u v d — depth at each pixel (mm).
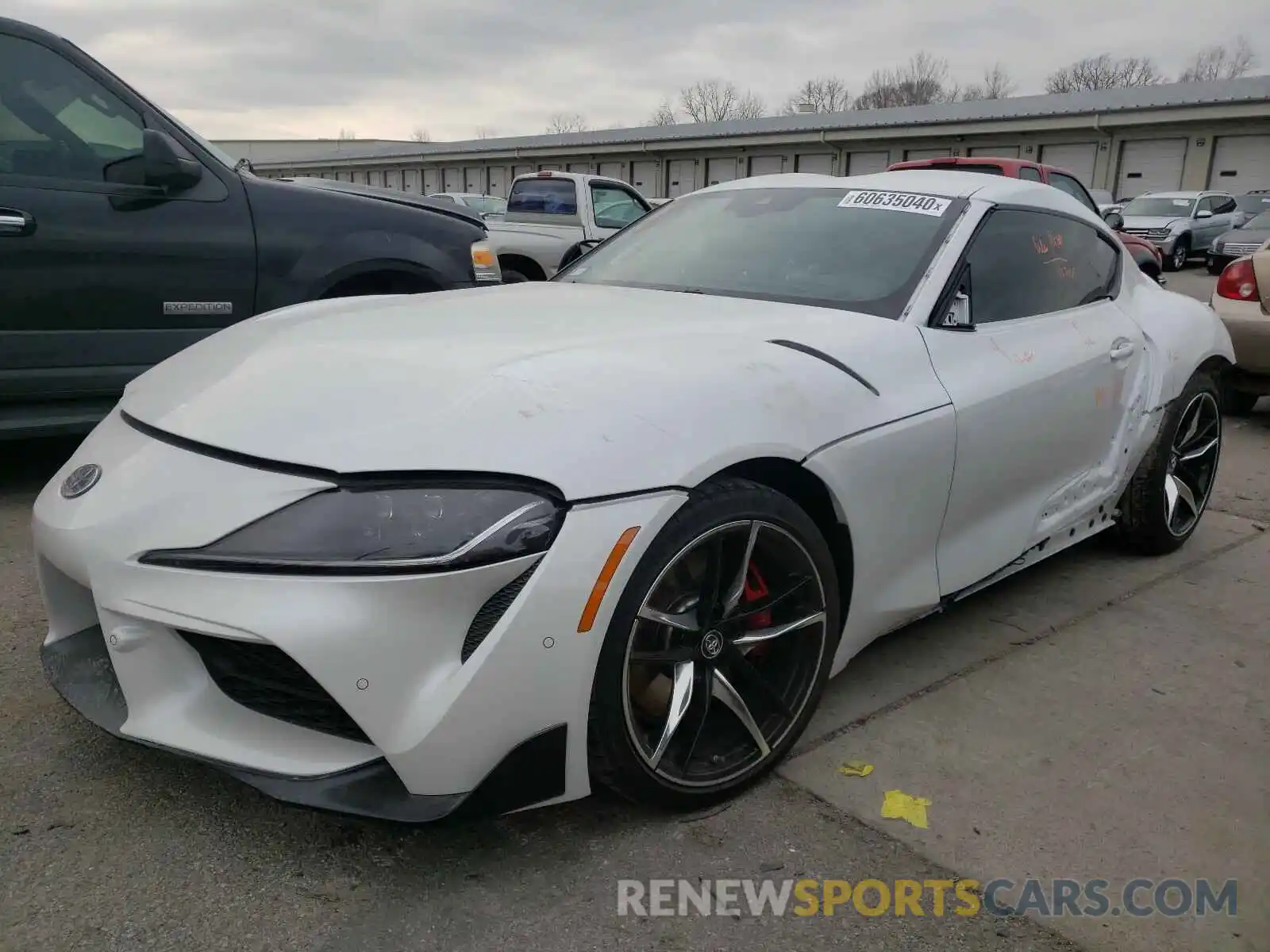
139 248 4047
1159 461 3791
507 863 2027
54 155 3918
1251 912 1984
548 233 10344
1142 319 3732
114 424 2314
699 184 36969
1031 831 2213
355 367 2148
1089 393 3209
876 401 2438
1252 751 2584
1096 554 4105
